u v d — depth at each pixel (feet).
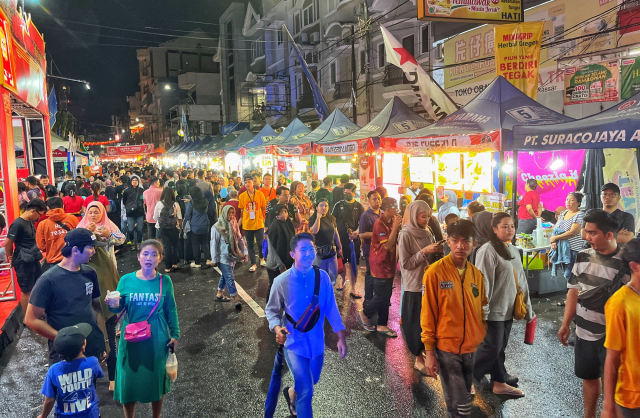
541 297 25.44
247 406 14.80
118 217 47.47
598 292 11.44
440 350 11.80
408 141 32.40
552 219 30.89
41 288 12.23
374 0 72.59
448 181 36.09
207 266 35.70
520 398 14.82
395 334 20.52
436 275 11.79
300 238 12.18
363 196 44.50
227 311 24.58
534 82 32.48
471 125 28.60
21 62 32.53
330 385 16.03
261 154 60.75
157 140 270.87
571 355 18.01
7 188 26.61
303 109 110.93
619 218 17.38
